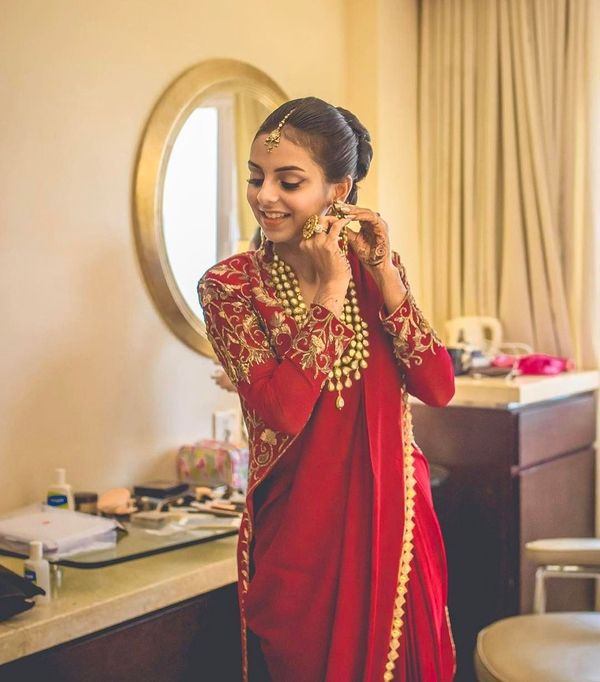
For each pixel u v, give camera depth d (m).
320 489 1.42
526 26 2.98
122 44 2.17
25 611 1.45
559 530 2.73
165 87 2.27
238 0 2.48
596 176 2.94
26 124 1.97
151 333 2.27
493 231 3.07
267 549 1.46
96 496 2.02
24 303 1.98
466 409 2.59
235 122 2.44
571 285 2.99
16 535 1.70
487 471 2.56
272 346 1.43
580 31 2.92
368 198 2.96
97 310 2.14
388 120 2.97
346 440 1.44
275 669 1.47
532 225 2.99
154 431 2.28
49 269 2.03
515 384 2.51
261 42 2.57
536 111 2.97
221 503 2.04
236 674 1.79
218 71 2.37
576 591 2.86
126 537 1.83
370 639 1.39
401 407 1.50
